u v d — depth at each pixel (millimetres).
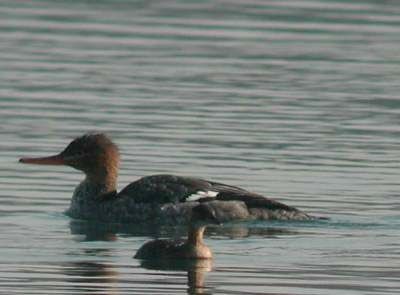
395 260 18266
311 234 19906
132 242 19594
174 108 28281
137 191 21578
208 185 21516
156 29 37406
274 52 34781
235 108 28391
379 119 27734
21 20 38219
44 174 23531
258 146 25234
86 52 34250
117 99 29047
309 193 22125
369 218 20656
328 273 17500
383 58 34375
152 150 24781
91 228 20688
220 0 42031
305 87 30719
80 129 26312
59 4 41156
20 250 18625
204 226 18203
